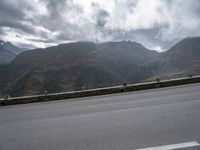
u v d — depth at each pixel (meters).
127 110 10.59
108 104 13.31
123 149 5.85
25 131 8.60
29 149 6.56
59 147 6.48
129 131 7.21
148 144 6.02
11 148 6.77
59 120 9.97
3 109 16.09
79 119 9.72
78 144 6.55
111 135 7.01
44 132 8.18
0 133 8.62
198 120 7.73
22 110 14.62
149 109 10.28
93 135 7.20
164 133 6.72
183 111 9.20
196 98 12.11
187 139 6.13
